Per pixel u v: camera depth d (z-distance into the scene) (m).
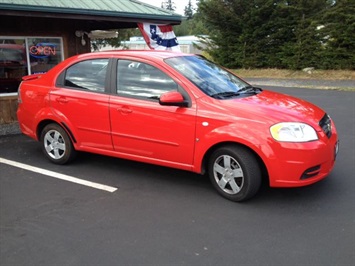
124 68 4.94
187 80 4.49
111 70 5.02
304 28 21.06
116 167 5.54
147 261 3.19
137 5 9.36
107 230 3.72
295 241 3.46
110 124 4.95
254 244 3.42
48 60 9.09
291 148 3.89
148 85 4.72
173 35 9.92
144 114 4.63
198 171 4.42
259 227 3.73
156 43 9.58
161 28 9.63
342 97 12.91
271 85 17.92
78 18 7.90
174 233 3.64
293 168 3.92
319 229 3.66
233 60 24.44
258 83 18.89
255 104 4.29
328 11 19.69
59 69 5.55
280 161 3.92
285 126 3.95
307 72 20.50
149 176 5.18
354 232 3.59
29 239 3.58
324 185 4.74
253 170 4.08
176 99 4.25
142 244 3.46
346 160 5.71
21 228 3.79
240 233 3.62
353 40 18.95
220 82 4.84
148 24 9.31
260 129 3.98
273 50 22.67
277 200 4.33
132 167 5.54
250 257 3.22
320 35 20.12
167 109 4.47
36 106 5.64
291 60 21.39
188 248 3.38
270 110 4.15
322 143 4.04
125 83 4.89
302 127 3.99
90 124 5.14
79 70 5.32
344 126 8.11
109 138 5.02
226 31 24.20
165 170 5.39
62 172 5.36
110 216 4.02
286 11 21.53
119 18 8.57
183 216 3.99
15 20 8.38
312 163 3.95
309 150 3.91
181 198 4.45
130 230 3.71
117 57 5.02
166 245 3.43
